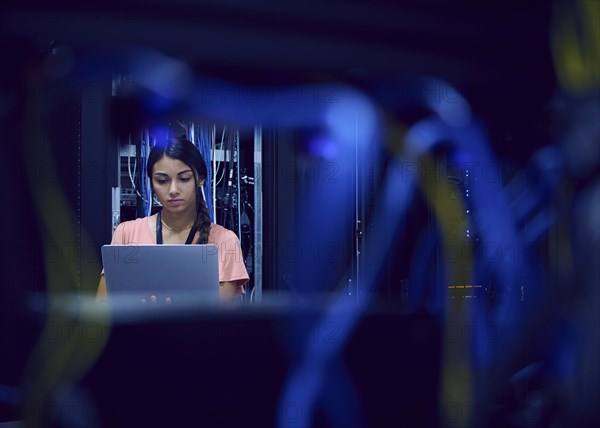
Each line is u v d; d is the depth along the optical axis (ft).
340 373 1.90
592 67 1.97
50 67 1.63
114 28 1.61
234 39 1.71
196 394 1.86
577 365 1.90
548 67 2.03
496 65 1.98
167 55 1.68
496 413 1.93
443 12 1.87
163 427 1.82
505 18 1.94
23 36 1.57
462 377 1.93
